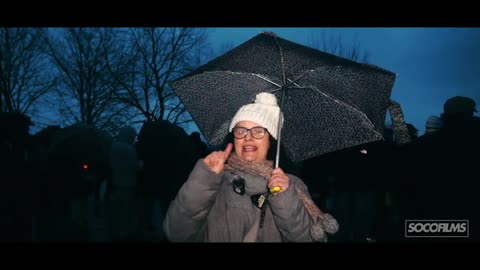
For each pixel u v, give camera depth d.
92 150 6.37
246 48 2.50
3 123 4.34
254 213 2.23
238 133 2.37
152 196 7.14
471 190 3.99
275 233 2.22
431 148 4.14
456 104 4.12
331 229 2.17
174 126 7.21
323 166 6.42
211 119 2.64
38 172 5.08
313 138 2.61
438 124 6.12
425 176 4.16
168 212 2.20
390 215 4.99
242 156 2.36
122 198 7.29
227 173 2.32
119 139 7.61
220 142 2.66
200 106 2.63
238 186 2.24
